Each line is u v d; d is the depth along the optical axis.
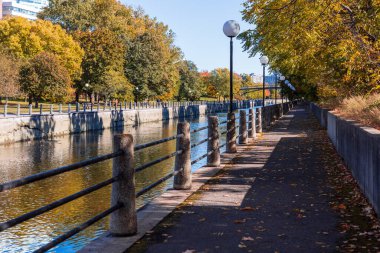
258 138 22.17
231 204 8.48
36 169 30.84
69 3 103.88
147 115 81.12
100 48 88.81
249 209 8.02
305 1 11.80
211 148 13.08
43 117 50.09
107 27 105.00
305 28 12.71
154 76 99.38
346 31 12.97
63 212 18.81
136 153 39.03
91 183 25.44
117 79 89.81
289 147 18.22
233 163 13.97
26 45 83.62
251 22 13.62
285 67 22.34
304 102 102.75
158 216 7.52
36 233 16.27
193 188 9.92
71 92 87.50
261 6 12.44
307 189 9.83
